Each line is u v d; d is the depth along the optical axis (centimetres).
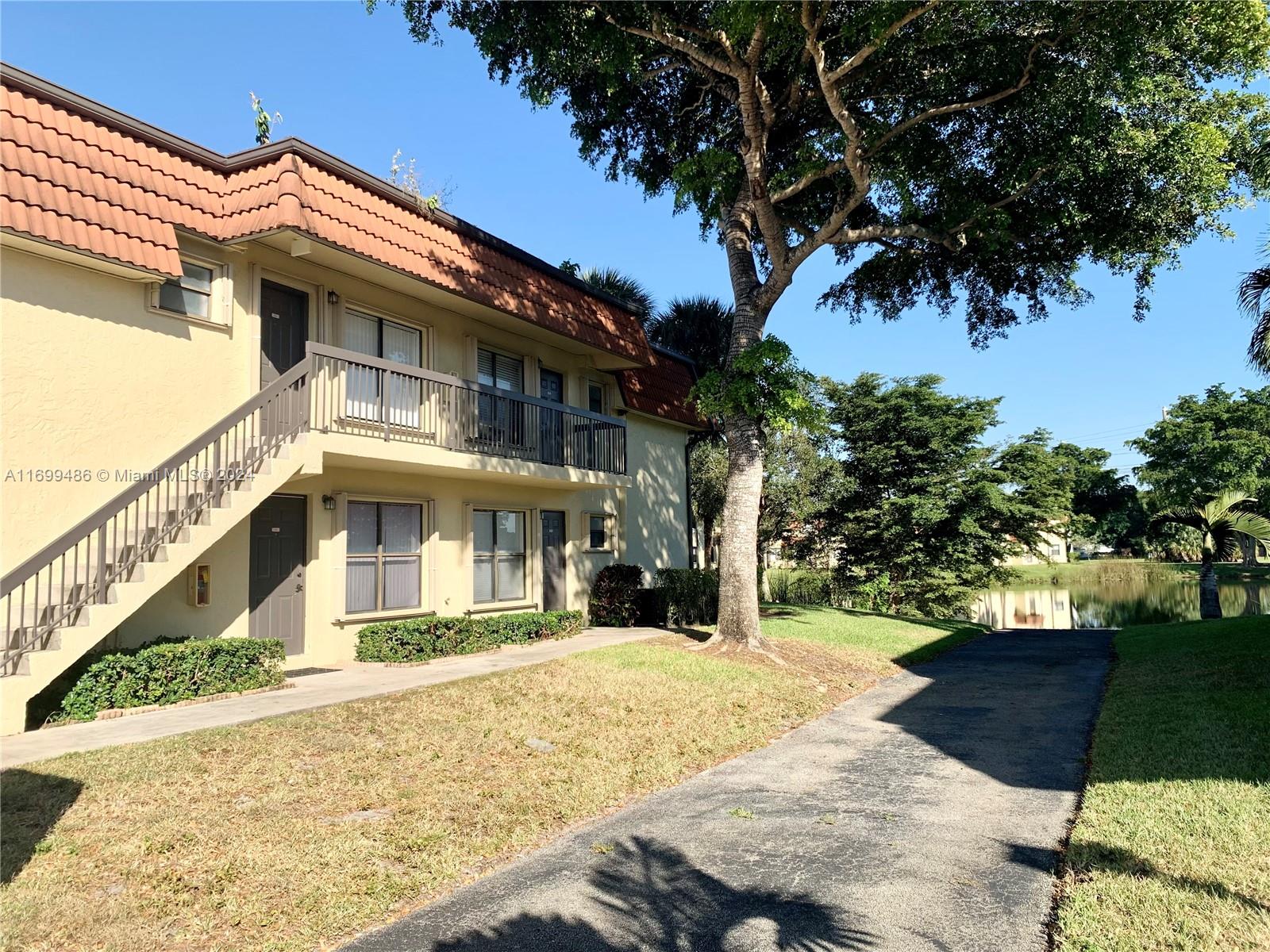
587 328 1579
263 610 1073
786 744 877
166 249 919
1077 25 1063
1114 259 1470
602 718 870
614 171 1584
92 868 463
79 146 883
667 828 596
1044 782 717
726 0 1065
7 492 800
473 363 1409
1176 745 779
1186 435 3441
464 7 1181
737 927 432
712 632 1583
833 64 1288
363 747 704
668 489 2197
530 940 418
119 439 902
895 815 625
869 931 424
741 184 1444
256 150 1054
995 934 419
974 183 1395
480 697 891
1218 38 1055
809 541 3188
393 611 1262
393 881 483
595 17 1177
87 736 693
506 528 1559
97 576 787
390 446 1130
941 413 3072
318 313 1144
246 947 405
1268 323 1079
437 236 1273
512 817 599
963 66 1184
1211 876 467
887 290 1750
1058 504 3103
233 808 557
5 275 807
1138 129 1192
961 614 3206
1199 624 2050
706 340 2827
